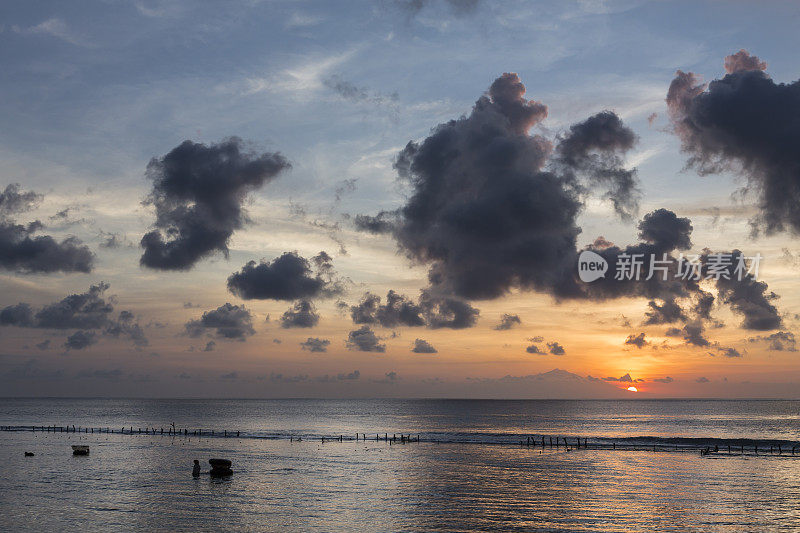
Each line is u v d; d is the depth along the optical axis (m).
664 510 49.84
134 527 43.50
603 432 174.50
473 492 58.50
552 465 80.94
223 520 45.81
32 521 45.28
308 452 98.88
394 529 43.31
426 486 62.09
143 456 90.19
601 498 55.16
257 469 75.88
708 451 98.12
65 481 64.19
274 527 43.72
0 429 158.88
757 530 43.22
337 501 53.44
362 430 176.62
